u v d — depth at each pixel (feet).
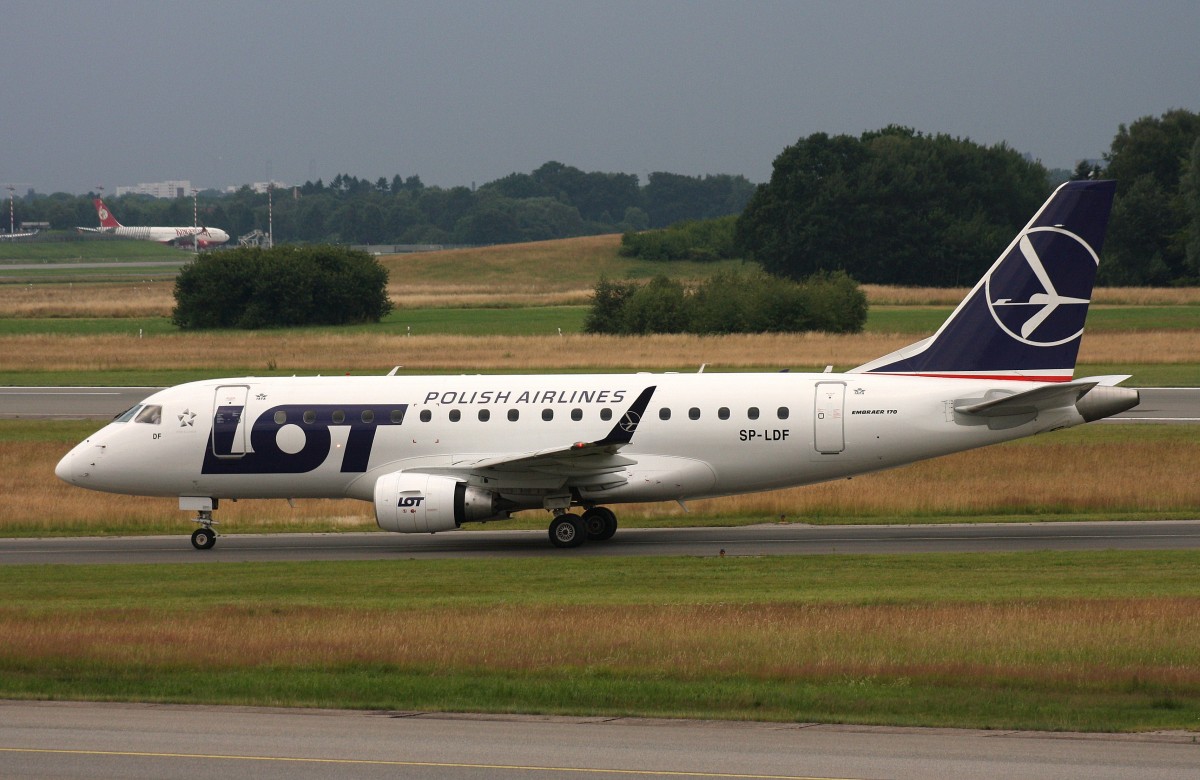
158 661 238.68
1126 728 187.73
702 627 250.57
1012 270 392.68
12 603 305.94
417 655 237.66
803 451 392.68
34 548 415.85
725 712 200.54
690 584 315.78
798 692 209.97
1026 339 392.68
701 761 171.83
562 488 393.29
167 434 414.41
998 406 380.17
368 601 301.02
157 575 350.02
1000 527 412.77
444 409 406.00
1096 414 384.06
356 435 407.64
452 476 400.88
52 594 320.91
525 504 397.19
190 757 175.63
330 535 441.27
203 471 414.21
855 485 486.79
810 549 376.27
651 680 221.05
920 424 388.57
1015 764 169.48
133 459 415.23
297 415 411.34
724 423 393.70
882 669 220.23
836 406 391.45
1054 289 391.04
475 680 223.51
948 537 393.09
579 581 325.42
